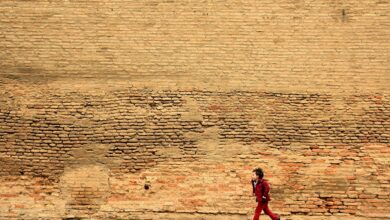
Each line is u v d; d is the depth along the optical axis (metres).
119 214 10.35
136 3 12.42
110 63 11.90
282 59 11.96
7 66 11.80
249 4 12.38
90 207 10.48
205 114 11.34
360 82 11.73
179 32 12.19
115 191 10.63
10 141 11.08
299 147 11.02
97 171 10.84
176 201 10.50
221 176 10.73
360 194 10.48
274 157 10.92
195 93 11.59
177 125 11.23
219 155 10.94
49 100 11.51
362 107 11.45
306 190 10.57
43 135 11.16
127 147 11.05
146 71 11.85
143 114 11.34
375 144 11.02
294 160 10.88
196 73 11.83
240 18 12.30
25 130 11.19
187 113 11.35
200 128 11.20
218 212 10.35
